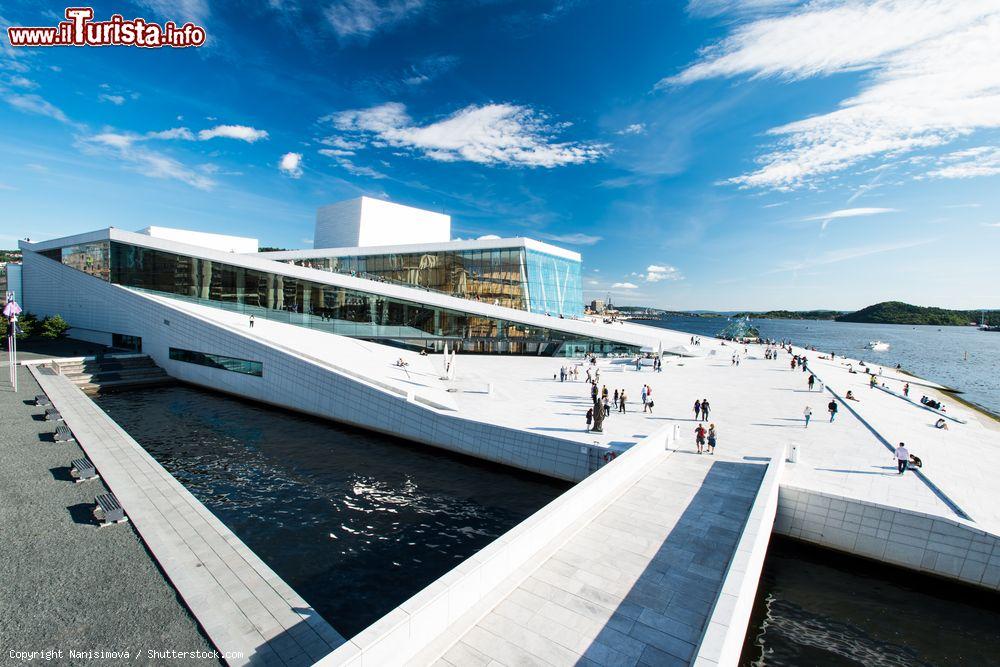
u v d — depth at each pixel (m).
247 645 8.73
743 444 20.52
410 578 13.67
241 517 17.16
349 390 27.75
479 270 55.22
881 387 38.56
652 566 10.71
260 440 25.75
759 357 56.12
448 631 8.34
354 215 64.31
